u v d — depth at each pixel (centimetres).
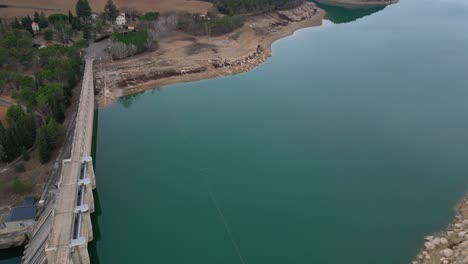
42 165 9138
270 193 9200
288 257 7475
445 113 12950
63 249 6431
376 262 7369
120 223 8300
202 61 17175
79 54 15662
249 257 7481
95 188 9256
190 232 8069
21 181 8569
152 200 8956
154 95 14725
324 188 9362
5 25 16675
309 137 11556
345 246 7731
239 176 9775
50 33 16638
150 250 7656
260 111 13288
